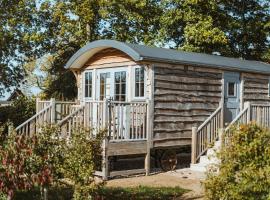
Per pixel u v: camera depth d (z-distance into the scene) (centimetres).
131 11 3048
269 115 1653
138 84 1602
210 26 2883
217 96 1752
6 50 3008
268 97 1973
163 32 3042
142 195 1122
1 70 3077
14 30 2962
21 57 3102
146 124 1506
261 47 3288
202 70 1706
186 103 1644
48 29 3055
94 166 934
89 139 931
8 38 2948
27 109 2305
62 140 902
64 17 2916
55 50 3084
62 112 1677
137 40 3122
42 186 920
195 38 2895
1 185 803
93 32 3019
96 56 1780
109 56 1723
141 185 1257
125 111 1439
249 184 753
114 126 1399
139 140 1469
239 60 2009
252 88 1902
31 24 3038
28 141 862
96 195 930
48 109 1631
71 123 1407
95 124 1396
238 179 776
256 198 761
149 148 1498
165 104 1575
